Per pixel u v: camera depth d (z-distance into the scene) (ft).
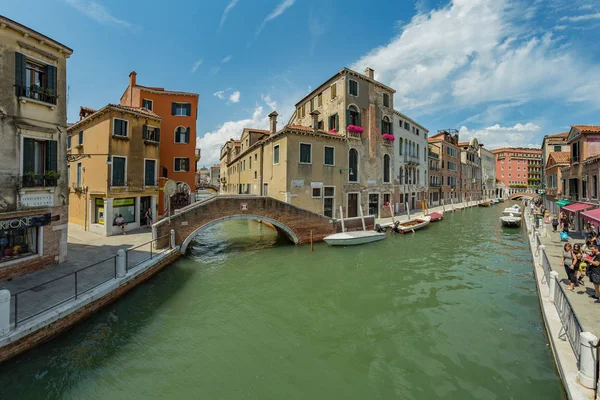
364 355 22.17
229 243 58.44
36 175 29.91
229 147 144.87
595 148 54.65
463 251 53.42
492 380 19.04
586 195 55.06
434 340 23.95
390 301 31.68
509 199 229.04
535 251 43.91
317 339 24.32
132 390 18.26
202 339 24.07
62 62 33.45
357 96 77.41
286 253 50.57
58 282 27.84
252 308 29.89
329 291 34.50
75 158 50.08
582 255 27.55
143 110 59.31
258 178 81.00
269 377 19.74
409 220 80.23
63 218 33.83
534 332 24.59
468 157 179.11
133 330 24.95
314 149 68.49
